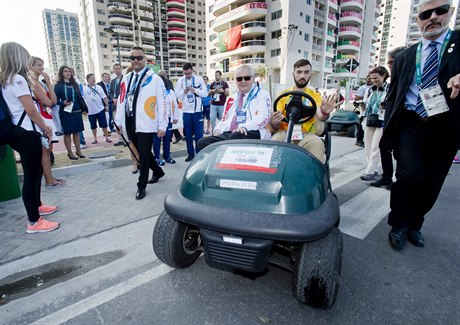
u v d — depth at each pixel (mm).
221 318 1713
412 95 2377
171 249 1969
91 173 4977
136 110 3586
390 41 81625
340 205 3621
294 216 1514
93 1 56312
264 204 1569
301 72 3070
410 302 1862
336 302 1852
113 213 3260
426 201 2564
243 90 3143
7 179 3725
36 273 2184
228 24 46344
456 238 2787
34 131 2650
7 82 2451
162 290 1972
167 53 70250
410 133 2418
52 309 1802
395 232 2619
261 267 1606
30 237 2709
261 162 1775
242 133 2836
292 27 37781
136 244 2596
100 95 7641
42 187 4188
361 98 6340
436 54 2213
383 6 82688
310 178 1722
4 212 3346
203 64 75812
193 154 5906
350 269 2238
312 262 1580
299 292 1643
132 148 4754
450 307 1821
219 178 1733
